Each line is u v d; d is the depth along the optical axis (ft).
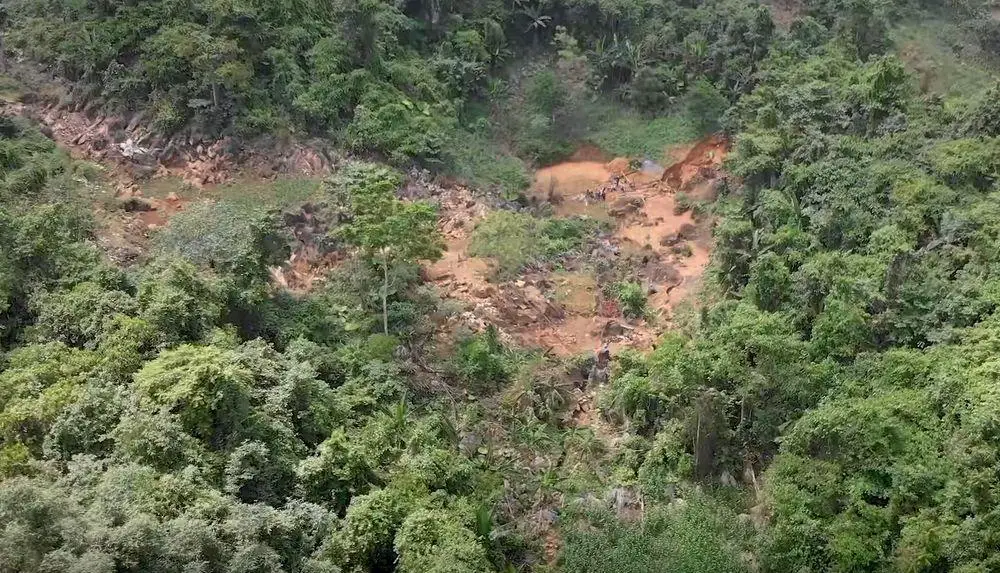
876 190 151.33
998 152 147.23
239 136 179.63
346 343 138.31
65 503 78.69
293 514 96.07
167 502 89.40
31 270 121.29
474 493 113.60
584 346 157.58
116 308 115.65
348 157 185.47
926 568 93.56
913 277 127.44
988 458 98.43
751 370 120.47
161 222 160.25
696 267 182.29
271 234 138.62
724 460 117.70
